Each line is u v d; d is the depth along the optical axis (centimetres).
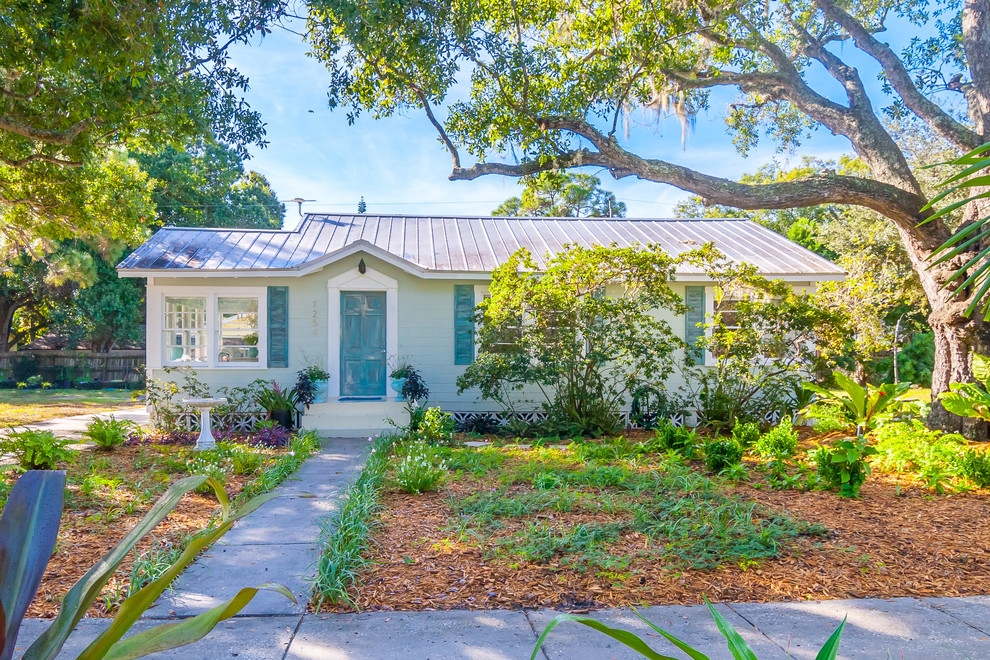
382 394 1305
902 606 406
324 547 491
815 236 2502
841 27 1272
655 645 351
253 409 1262
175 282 1253
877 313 1709
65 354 2597
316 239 1442
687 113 1252
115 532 564
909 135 1878
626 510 625
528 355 1158
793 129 1482
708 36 1134
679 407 1242
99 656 152
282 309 1279
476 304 1309
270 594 423
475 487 746
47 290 2489
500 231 1570
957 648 348
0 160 1133
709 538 521
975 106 1080
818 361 1143
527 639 359
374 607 403
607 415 1206
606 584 439
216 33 914
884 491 717
